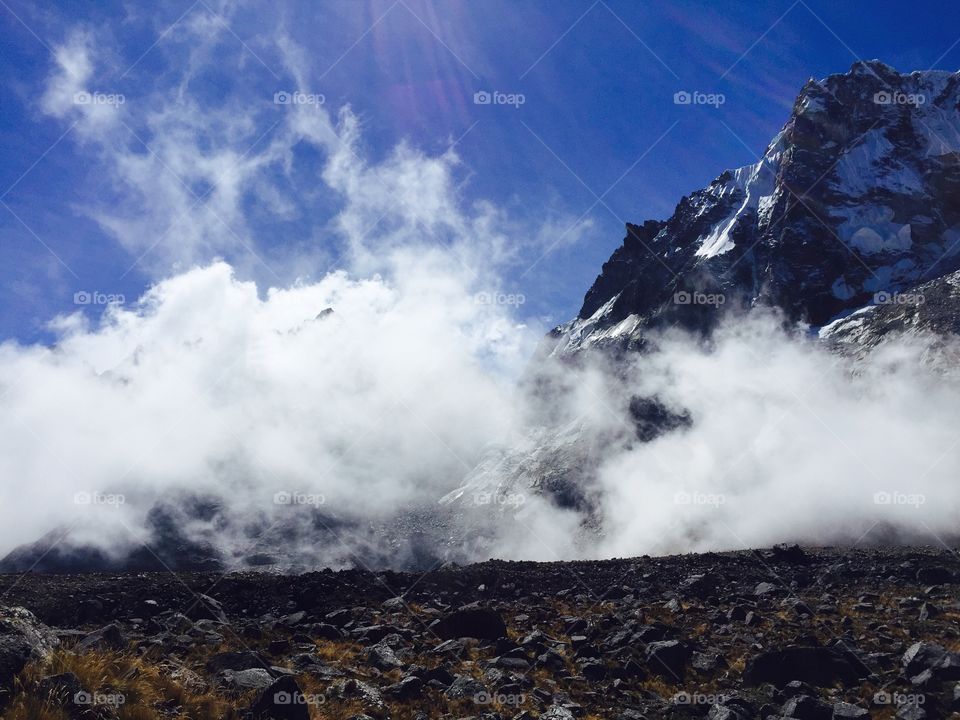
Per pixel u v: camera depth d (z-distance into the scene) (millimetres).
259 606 27125
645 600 32250
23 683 10422
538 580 37219
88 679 11266
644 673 20594
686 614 28906
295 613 26016
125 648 15430
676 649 21516
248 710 12977
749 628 26125
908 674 19938
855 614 28375
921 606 28922
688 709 18094
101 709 10719
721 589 34625
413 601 30766
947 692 18688
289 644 20016
